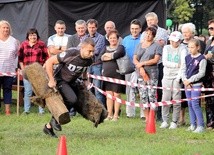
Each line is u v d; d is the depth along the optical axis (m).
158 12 23.86
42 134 14.48
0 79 18.80
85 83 13.74
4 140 13.58
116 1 23.58
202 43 17.50
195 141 13.80
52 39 18.66
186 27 15.94
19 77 18.88
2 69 18.45
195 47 14.89
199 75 14.82
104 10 23.48
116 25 23.73
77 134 14.56
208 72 15.25
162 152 11.95
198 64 14.85
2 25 18.45
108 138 13.94
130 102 17.02
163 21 23.91
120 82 16.95
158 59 16.22
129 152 11.85
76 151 12.09
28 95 18.75
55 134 14.27
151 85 16.27
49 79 13.08
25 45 18.39
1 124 16.48
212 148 12.65
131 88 18.11
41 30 22.47
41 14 22.44
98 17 23.45
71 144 12.96
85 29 17.86
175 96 15.81
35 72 13.16
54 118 13.56
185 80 15.06
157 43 16.34
